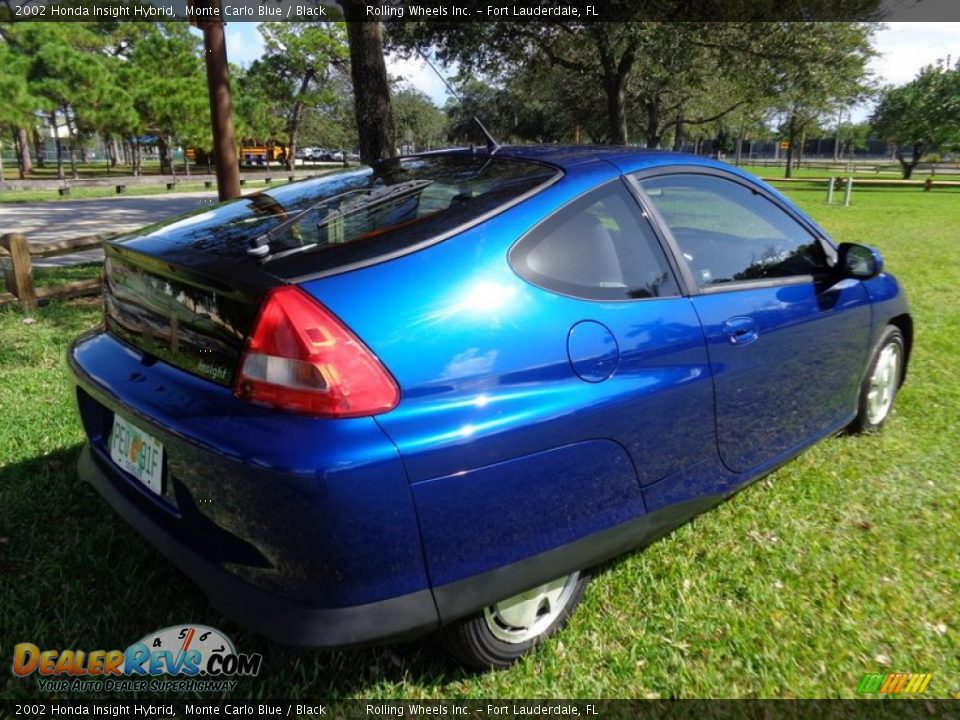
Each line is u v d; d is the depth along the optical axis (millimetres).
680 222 2697
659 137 30000
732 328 2604
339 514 1731
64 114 30109
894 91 43656
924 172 55000
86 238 6875
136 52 36188
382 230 2100
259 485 1745
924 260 10148
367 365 1802
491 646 2162
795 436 3057
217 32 6664
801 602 2568
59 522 2934
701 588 2631
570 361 2100
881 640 2396
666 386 2326
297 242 2078
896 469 3506
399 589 1844
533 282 2113
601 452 2168
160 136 35875
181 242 2230
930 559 2820
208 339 1965
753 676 2240
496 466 1937
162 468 2053
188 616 2418
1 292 6879
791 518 3092
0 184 22828
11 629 2332
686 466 2480
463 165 2648
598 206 2387
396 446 1784
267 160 57438
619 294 2309
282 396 1779
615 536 2258
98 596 2500
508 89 20688
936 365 5055
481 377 1937
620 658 2289
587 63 18109
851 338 3307
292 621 1778
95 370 2334
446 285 1966
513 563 2020
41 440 3648
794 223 3213
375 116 7656
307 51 46062
